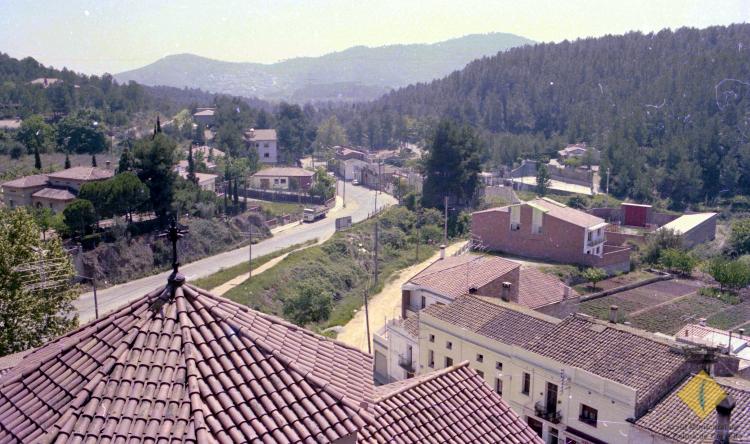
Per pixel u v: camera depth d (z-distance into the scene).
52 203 74.75
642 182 107.38
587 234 70.38
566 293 47.44
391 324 43.53
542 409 31.44
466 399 14.04
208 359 9.18
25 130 110.94
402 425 12.60
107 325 9.70
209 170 109.81
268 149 150.00
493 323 35.88
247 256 75.75
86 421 8.10
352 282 68.94
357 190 130.25
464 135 97.50
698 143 110.50
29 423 8.46
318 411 9.20
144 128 140.00
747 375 33.50
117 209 69.19
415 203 97.56
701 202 106.56
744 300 60.66
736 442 23.61
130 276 65.94
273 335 10.45
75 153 111.38
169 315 9.61
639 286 66.31
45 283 34.09
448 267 48.34
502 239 76.38
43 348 10.32
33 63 165.25
